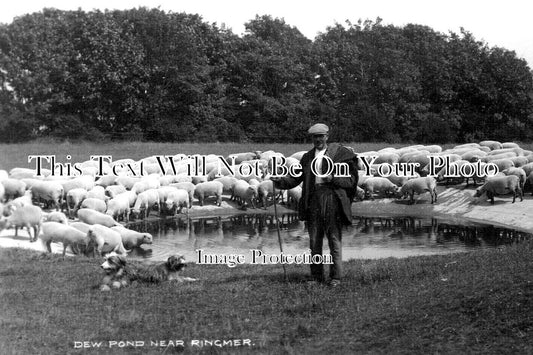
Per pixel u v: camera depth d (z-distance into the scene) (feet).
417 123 223.10
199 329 35.37
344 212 42.32
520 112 240.53
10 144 176.45
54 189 93.76
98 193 97.50
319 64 239.50
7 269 51.90
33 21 200.23
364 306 37.32
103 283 45.14
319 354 31.12
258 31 292.40
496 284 36.88
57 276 49.52
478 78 238.68
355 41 243.81
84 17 219.00
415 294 38.24
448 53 248.73
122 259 46.21
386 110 218.79
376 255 71.00
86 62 211.20
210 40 254.88
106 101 212.64
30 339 34.12
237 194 115.24
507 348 29.96
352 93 229.04
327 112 210.59
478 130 236.43
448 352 30.17
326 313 36.83
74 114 206.18
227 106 235.61
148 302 40.91
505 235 87.61
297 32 298.76
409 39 256.93
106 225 80.48
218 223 101.60
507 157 126.00
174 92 228.84
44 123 196.03
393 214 110.11
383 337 32.58
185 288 44.34
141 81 218.59
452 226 96.99
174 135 213.05
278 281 45.01
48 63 197.88
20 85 192.85
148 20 226.38
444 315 34.01
